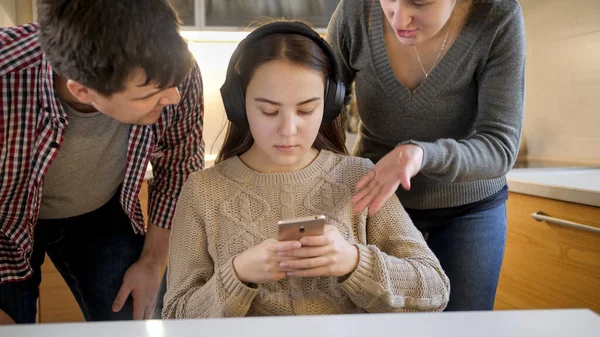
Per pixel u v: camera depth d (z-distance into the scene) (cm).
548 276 165
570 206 156
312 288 95
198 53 257
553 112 216
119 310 131
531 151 229
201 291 91
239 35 243
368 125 132
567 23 206
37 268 132
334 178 104
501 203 133
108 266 133
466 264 129
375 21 121
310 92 92
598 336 52
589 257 151
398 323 55
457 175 104
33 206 109
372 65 124
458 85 119
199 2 233
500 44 114
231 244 97
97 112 109
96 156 115
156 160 128
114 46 76
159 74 79
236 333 52
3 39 97
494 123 114
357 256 89
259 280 85
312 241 82
